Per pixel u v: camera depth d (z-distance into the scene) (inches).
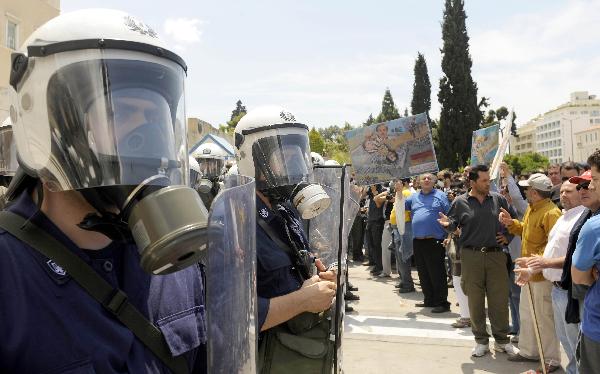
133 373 41.5
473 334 220.7
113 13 42.8
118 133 40.1
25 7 650.8
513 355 200.5
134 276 45.3
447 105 1480.1
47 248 40.1
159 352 44.6
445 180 546.3
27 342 37.6
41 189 42.2
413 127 282.5
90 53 40.0
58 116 39.9
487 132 299.7
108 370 39.5
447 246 282.0
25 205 42.2
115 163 39.4
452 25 1471.5
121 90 40.5
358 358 207.5
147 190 39.9
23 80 41.2
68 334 38.7
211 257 37.9
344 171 104.4
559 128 5502.0
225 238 40.8
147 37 42.6
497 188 273.4
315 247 111.7
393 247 366.6
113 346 40.6
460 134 1464.1
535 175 185.2
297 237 96.3
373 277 388.8
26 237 39.8
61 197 42.3
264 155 97.8
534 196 185.3
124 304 42.8
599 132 4493.1
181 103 46.1
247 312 46.9
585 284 116.9
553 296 156.7
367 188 440.8
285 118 100.4
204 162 236.1
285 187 97.3
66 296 39.7
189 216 38.4
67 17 41.7
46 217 41.8
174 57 44.5
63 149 39.9
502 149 238.5
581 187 131.5
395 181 314.8
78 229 42.8
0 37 607.5
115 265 44.8
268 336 89.2
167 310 46.7
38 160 40.8
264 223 91.7
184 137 46.0
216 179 176.9
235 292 43.5
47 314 38.5
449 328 248.8
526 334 196.7
